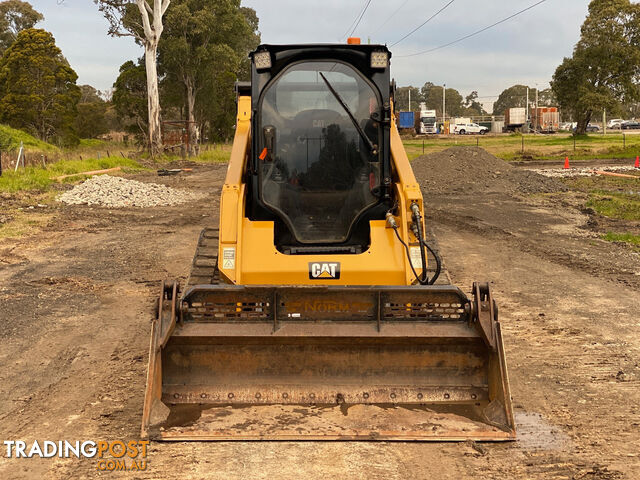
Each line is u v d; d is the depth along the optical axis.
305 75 6.23
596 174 31.22
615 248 13.30
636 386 6.28
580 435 5.21
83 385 6.30
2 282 10.34
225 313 5.26
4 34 75.12
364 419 5.05
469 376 5.35
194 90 56.94
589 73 65.38
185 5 50.50
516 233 15.19
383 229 6.16
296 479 4.49
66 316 8.59
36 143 46.34
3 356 7.12
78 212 18.45
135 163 35.97
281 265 5.91
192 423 5.01
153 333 5.08
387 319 5.26
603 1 63.41
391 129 6.76
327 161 6.23
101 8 37.41
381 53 6.18
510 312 8.81
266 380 5.34
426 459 4.77
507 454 4.86
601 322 8.34
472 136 82.50
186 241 14.12
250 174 6.65
